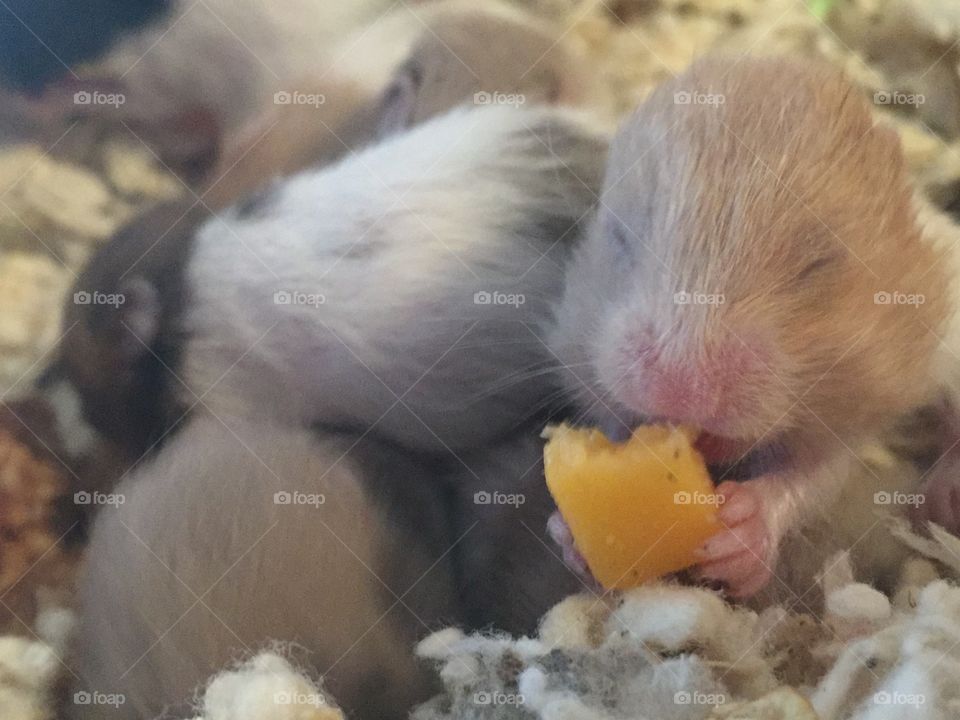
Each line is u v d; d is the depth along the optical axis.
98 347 0.06
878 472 0.06
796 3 0.06
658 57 0.06
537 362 0.06
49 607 0.05
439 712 0.05
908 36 0.06
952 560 0.05
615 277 0.05
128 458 0.06
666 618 0.05
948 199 0.06
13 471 0.05
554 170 0.06
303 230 0.06
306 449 0.05
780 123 0.05
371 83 0.06
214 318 0.06
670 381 0.05
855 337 0.05
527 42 0.06
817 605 0.05
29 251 0.06
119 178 0.06
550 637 0.05
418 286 0.06
